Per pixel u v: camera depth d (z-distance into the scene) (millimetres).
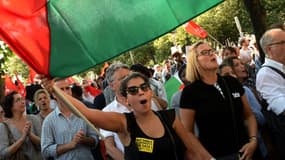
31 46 3508
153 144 3490
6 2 3455
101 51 3656
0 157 5277
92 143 4961
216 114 4102
